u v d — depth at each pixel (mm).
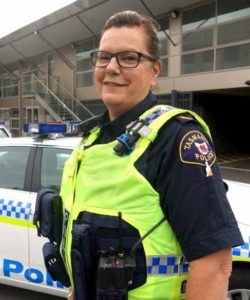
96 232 1195
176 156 1131
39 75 22781
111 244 1171
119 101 1302
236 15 12570
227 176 11164
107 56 1319
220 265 1096
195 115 1241
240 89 13656
